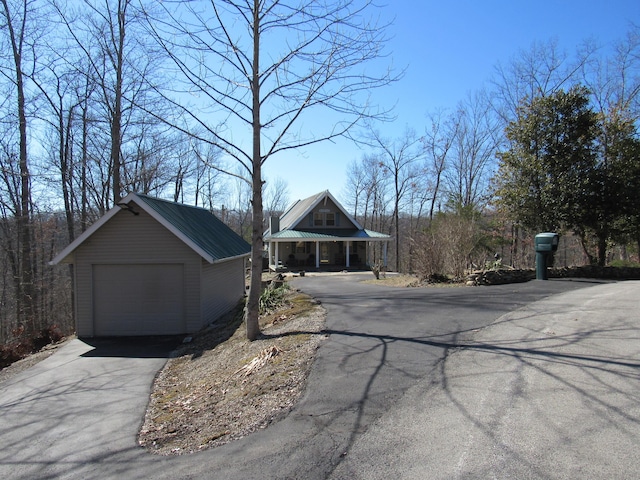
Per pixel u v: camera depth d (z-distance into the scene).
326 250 35.06
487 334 6.86
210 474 3.71
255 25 8.16
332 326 8.12
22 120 17.98
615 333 6.39
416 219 44.88
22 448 5.46
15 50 17.58
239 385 6.22
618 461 3.18
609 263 19.86
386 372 5.43
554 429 3.71
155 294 13.30
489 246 23.67
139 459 4.52
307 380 5.43
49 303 24.48
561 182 16.77
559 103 17.19
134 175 23.27
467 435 3.73
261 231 8.70
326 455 3.68
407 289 13.46
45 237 22.84
